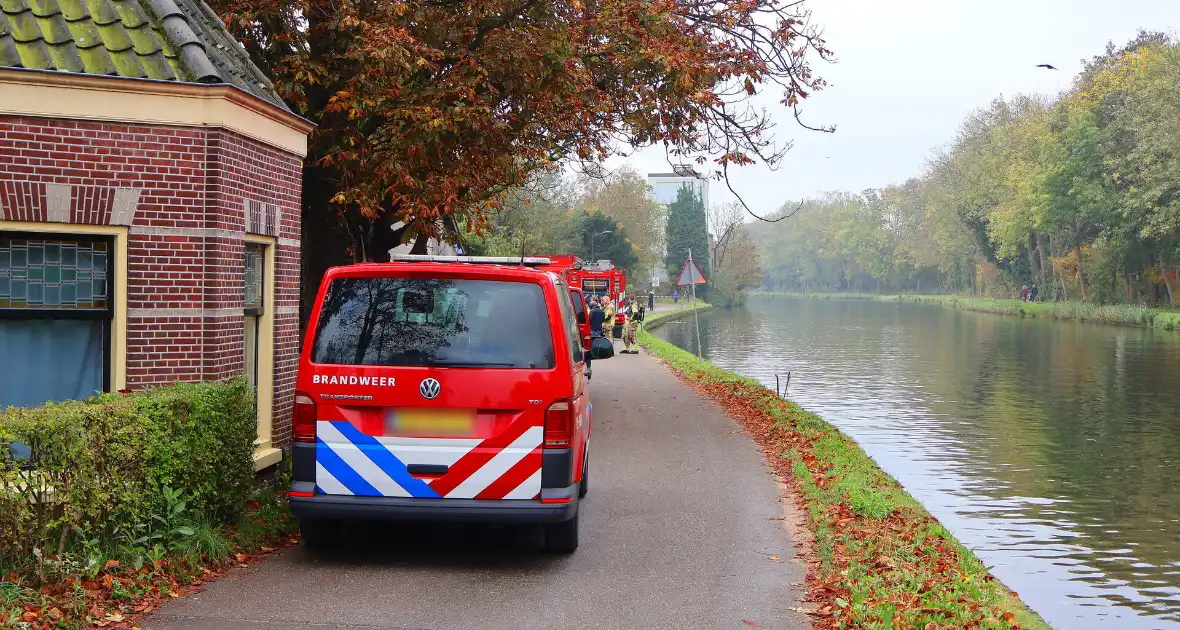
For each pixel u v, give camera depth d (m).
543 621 5.98
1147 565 10.66
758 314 87.25
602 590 6.69
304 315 14.35
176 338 8.05
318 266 14.38
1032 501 13.49
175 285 8.04
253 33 12.79
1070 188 67.69
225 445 7.32
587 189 92.38
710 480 11.10
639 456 12.73
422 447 6.79
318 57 12.66
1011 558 10.91
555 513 6.84
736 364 34.75
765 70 15.83
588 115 14.45
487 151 13.19
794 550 7.99
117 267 7.88
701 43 15.16
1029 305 82.44
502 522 6.80
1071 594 9.72
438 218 14.49
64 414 5.79
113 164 7.80
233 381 7.57
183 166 8.02
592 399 19.62
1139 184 59.06
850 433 19.05
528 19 13.13
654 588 6.78
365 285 7.00
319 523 7.33
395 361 6.84
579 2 13.48
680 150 16.44
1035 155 71.19
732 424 16.20
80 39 7.95
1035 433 19.22
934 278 151.00
